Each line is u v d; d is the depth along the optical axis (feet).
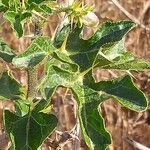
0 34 2.36
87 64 0.89
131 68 0.95
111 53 0.97
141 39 2.51
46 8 0.89
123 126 2.33
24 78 2.02
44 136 0.84
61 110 2.10
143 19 2.59
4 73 1.04
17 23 0.85
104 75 2.26
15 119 0.87
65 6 0.97
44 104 0.87
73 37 0.93
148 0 2.61
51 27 2.17
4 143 1.24
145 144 2.34
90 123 0.83
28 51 0.82
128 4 2.64
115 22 0.92
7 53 1.03
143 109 0.84
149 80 2.35
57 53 0.85
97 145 0.82
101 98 0.85
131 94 0.85
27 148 0.83
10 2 0.88
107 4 2.47
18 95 1.01
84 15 0.95
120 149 2.28
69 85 0.86
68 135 1.49
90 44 0.91
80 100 0.86
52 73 0.85
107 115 2.33
